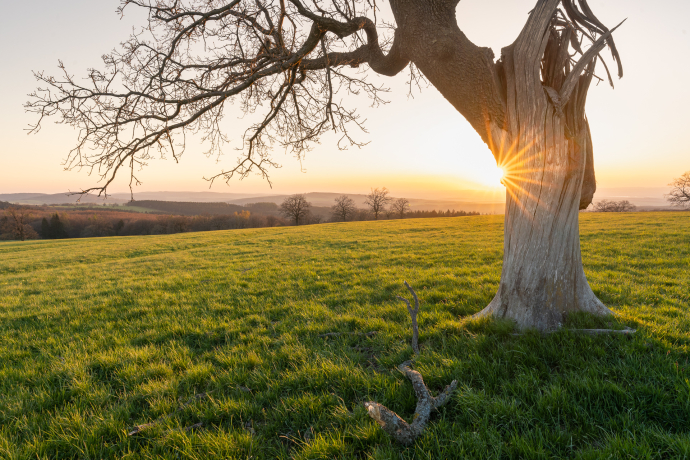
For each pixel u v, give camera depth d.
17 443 2.86
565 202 3.85
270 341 4.93
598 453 2.12
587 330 3.66
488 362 3.38
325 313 6.09
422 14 3.88
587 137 3.91
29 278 14.13
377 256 13.91
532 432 2.41
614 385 2.71
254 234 34.00
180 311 6.98
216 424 3.05
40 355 4.83
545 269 3.90
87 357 4.59
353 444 2.55
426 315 5.32
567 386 2.87
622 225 19.62
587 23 3.80
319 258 14.45
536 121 3.66
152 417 3.20
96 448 2.78
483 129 3.99
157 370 4.11
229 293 8.52
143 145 4.80
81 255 22.97
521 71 3.65
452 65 3.79
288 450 2.67
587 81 3.75
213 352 4.77
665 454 2.17
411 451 2.42
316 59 5.34
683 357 3.26
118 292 9.37
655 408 2.55
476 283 7.36
